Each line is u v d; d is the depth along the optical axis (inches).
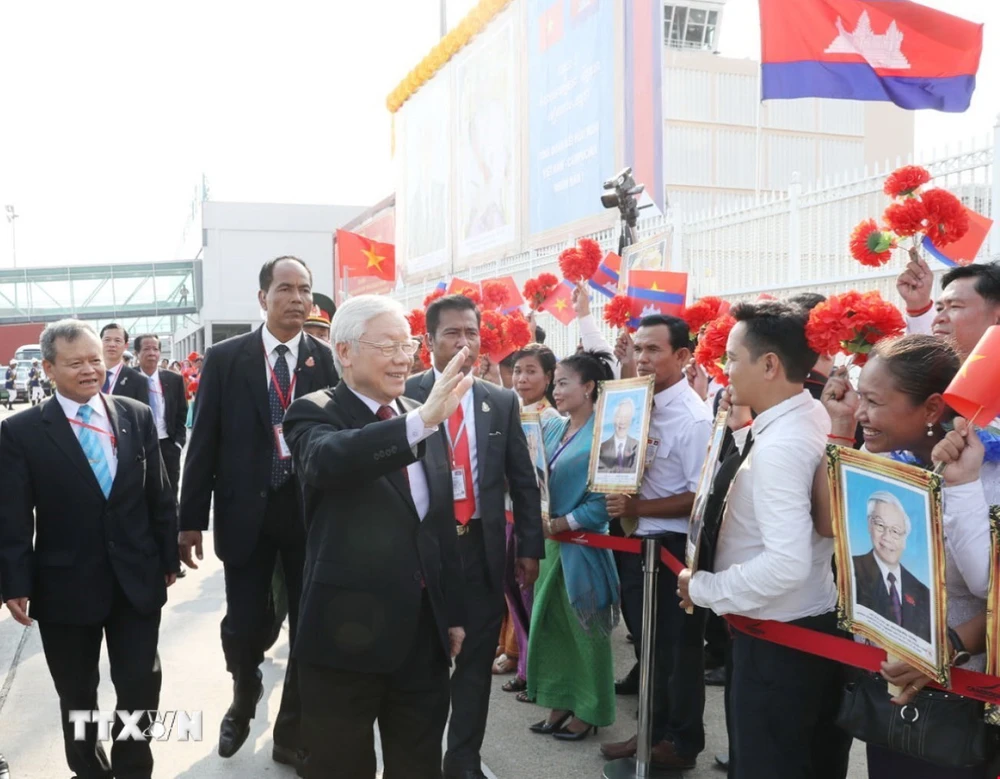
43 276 1593.3
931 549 71.7
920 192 129.2
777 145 792.3
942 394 80.2
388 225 908.0
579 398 158.2
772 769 92.9
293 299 146.4
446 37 627.2
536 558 139.4
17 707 172.2
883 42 259.0
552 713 156.3
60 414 125.8
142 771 125.8
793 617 92.9
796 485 89.1
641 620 140.5
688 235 332.5
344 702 93.9
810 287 273.3
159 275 1604.3
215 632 220.4
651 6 373.4
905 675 77.4
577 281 196.7
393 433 86.6
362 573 92.4
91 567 123.2
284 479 143.3
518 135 521.7
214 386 145.9
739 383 95.0
